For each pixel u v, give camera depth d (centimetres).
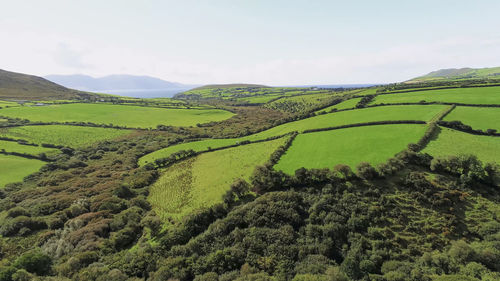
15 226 4584
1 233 4491
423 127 7288
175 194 6312
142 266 3681
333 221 4312
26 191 6281
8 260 3834
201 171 7662
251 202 5066
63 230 4634
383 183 4941
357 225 4138
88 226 4662
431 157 5359
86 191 6425
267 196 5097
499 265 3127
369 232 4019
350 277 3356
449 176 4819
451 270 3222
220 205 5047
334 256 3831
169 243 4225
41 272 3534
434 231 3872
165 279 3381
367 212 4362
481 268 3078
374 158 5806
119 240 4316
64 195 6094
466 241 3634
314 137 8644
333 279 3034
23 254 3891
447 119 7625
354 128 8650
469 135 6488
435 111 8600
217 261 3722
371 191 4772
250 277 3288
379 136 7269
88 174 7931
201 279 3369
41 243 4306
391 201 4509
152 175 7819
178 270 3581
